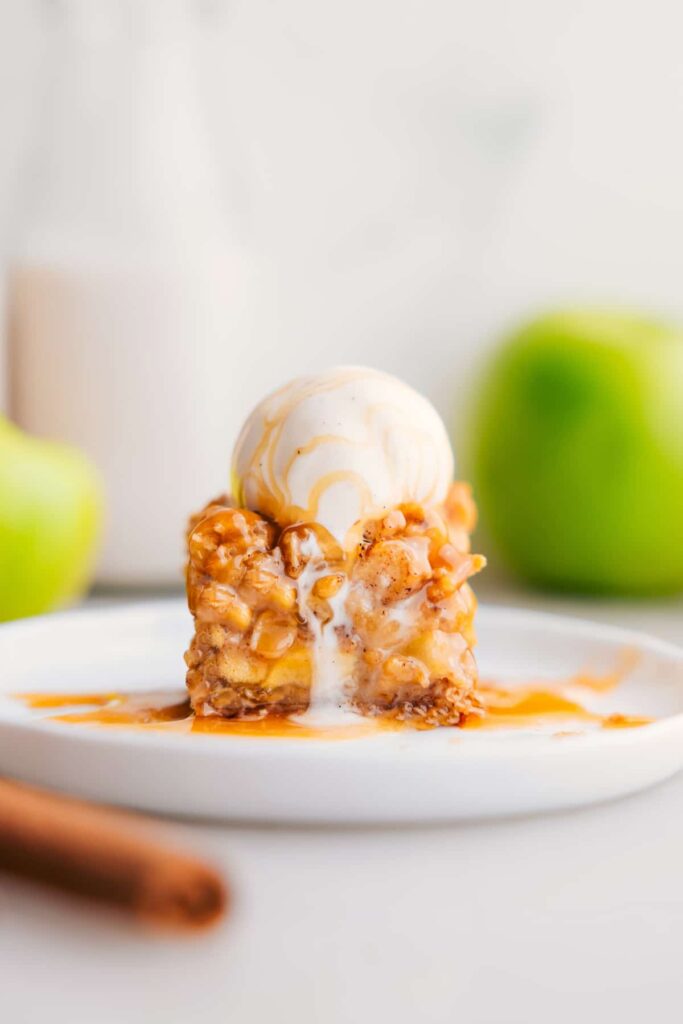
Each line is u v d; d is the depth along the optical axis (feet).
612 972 1.51
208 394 2.56
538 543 2.58
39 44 2.71
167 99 2.56
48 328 2.53
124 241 2.56
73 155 2.55
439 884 1.62
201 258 2.55
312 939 1.55
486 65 2.80
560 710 1.91
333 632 1.86
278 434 1.87
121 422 2.54
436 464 1.90
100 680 1.98
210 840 1.68
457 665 1.86
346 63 2.78
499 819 1.73
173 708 1.90
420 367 2.84
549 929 1.56
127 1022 1.45
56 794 1.68
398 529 1.87
